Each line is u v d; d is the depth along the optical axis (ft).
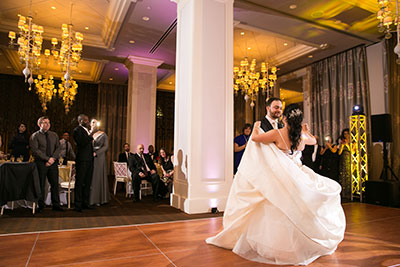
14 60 31.99
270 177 7.61
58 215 13.41
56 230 10.44
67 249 8.21
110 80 40.45
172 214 13.74
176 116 16.53
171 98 46.85
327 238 7.52
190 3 15.87
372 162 23.53
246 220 7.86
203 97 15.03
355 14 19.83
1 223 11.55
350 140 21.26
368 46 24.84
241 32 24.07
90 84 42.47
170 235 9.83
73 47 20.72
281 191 7.37
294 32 22.53
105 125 41.86
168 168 21.29
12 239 9.21
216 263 7.14
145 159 20.22
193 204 13.98
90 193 15.83
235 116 39.52
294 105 8.30
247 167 8.16
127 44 26.12
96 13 22.00
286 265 7.04
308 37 23.38
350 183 21.13
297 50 27.58
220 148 15.21
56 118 40.14
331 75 27.53
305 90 30.91
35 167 13.52
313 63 29.58
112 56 29.50
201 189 14.46
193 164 14.39
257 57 30.50
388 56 22.62
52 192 14.71
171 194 16.47
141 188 20.01
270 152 7.89
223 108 15.57
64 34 20.68
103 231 10.36
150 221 12.12
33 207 13.42
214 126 15.17
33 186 13.41
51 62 34.19
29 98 38.86
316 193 7.31
